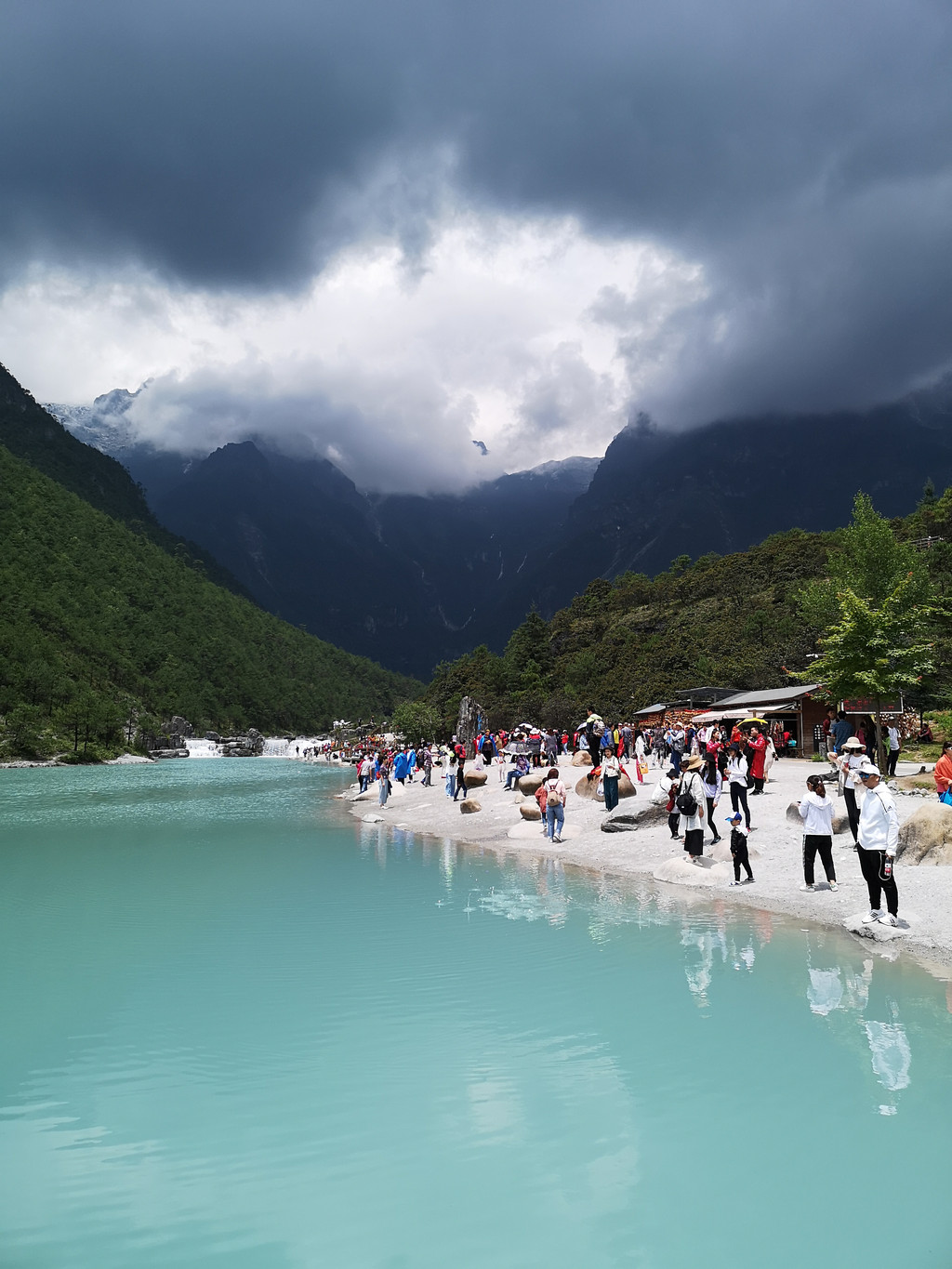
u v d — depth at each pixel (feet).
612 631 490.90
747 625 365.40
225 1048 29.22
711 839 67.67
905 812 69.41
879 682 104.88
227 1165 21.18
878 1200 18.83
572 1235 17.74
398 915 50.14
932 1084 24.47
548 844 77.82
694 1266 16.51
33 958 41.57
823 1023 29.53
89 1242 17.85
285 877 65.41
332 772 320.29
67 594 648.79
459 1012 32.04
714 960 37.78
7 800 161.17
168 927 48.26
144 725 495.82
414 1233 17.84
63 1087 26.25
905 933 40.04
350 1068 27.07
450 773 123.54
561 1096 24.47
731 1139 21.68
